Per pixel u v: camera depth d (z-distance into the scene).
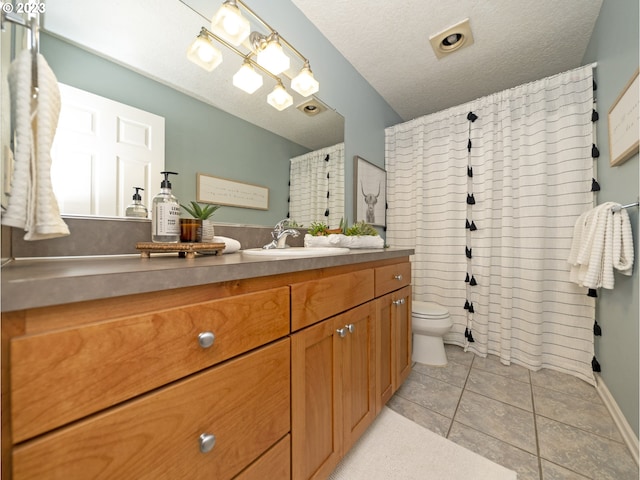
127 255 0.86
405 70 1.99
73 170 0.77
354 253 1.08
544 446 1.11
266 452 0.67
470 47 1.75
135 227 0.89
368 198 2.13
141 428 0.45
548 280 1.80
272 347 0.69
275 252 0.99
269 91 1.36
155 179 0.95
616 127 1.31
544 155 1.77
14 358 0.34
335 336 0.91
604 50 1.46
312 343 0.81
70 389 0.38
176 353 0.49
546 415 1.30
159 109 0.97
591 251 1.33
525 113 1.86
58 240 0.73
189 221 0.87
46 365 0.36
